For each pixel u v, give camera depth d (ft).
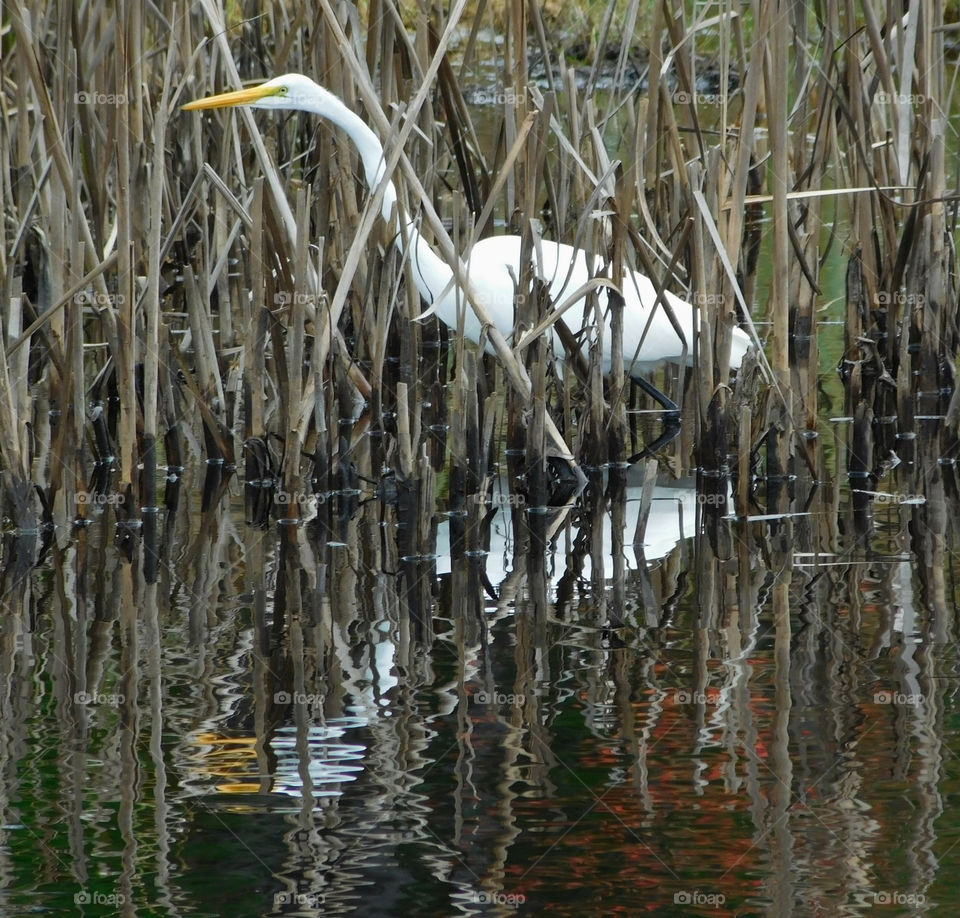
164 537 29.81
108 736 19.07
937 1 38.37
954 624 23.09
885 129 40.88
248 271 45.78
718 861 15.53
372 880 15.29
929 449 36.24
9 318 29.43
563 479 34.68
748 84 30.73
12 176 43.11
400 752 18.52
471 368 31.99
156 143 29.66
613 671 21.45
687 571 26.96
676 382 42.32
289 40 37.60
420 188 28.48
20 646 22.82
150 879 15.31
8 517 30.78
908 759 17.87
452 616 24.45
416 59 33.63
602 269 33.65
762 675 21.03
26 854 15.89
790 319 42.68
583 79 70.49
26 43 28.94
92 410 35.78
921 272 39.73
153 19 48.16
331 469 33.35
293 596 25.68
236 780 17.69
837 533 29.35
